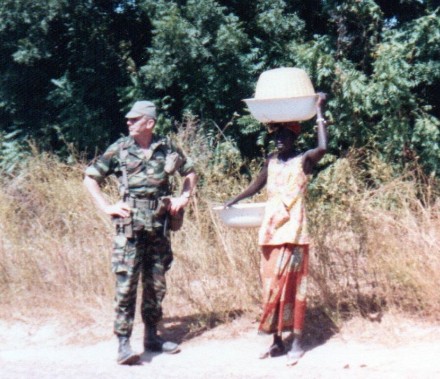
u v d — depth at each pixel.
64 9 12.90
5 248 7.76
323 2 12.94
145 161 5.83
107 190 8.41
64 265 7.51
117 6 13.83
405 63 10.88
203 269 7.09
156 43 12.25
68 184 8.48
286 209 5.59
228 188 7.90
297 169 5.63
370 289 6.75
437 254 6.57
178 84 12.44
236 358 5.81
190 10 12.27
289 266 5.58
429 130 10.69
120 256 5.76
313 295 6.68
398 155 10.73
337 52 12.27
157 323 6.10
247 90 12.52
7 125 14.45
